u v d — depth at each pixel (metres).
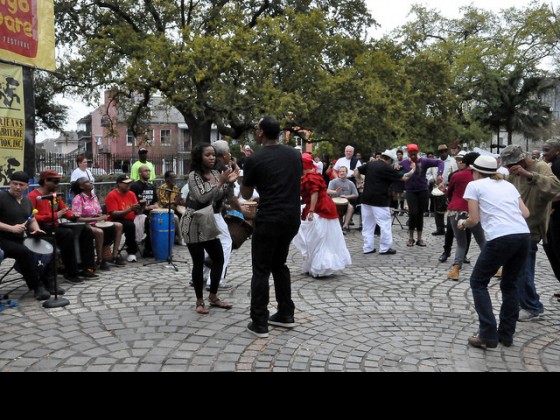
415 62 28.34
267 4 25.55
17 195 5.84
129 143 53.03
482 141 36.84
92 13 24.91
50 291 5.88
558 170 5.69
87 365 3.86
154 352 4.12
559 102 43.66
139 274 6.99
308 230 6.76
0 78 7.95
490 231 4.24
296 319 5.04
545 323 5.03
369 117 22.66
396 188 11.98
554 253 5.59
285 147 4.61
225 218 6.30
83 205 7.47
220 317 5.07
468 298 5.93
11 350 4.15
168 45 20.59
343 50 23.72
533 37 35.16
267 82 20.02
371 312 5.33
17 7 8.17
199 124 26.14
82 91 24.86
